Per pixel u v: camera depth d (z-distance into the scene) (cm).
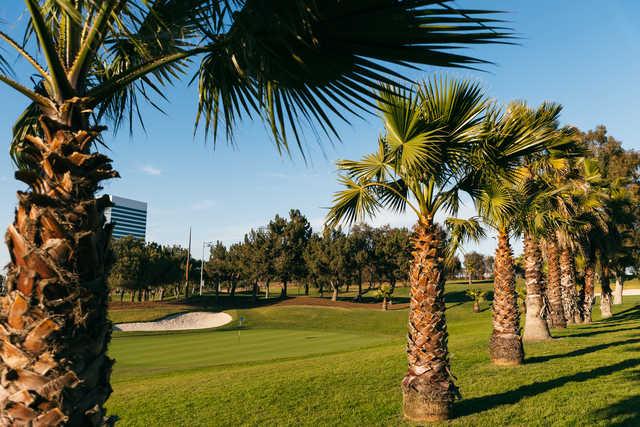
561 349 1224
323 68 243
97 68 335
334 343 2108
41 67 231
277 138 270
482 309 4294
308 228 6028
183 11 236
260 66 246
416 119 570
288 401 811
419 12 197
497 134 721
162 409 802
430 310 657
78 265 205
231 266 6275
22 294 198
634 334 1473
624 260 2602
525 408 694
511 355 1023
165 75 348
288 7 212
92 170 219
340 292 7831
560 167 1266
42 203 203
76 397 200
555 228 1549
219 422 713
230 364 1452
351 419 687
